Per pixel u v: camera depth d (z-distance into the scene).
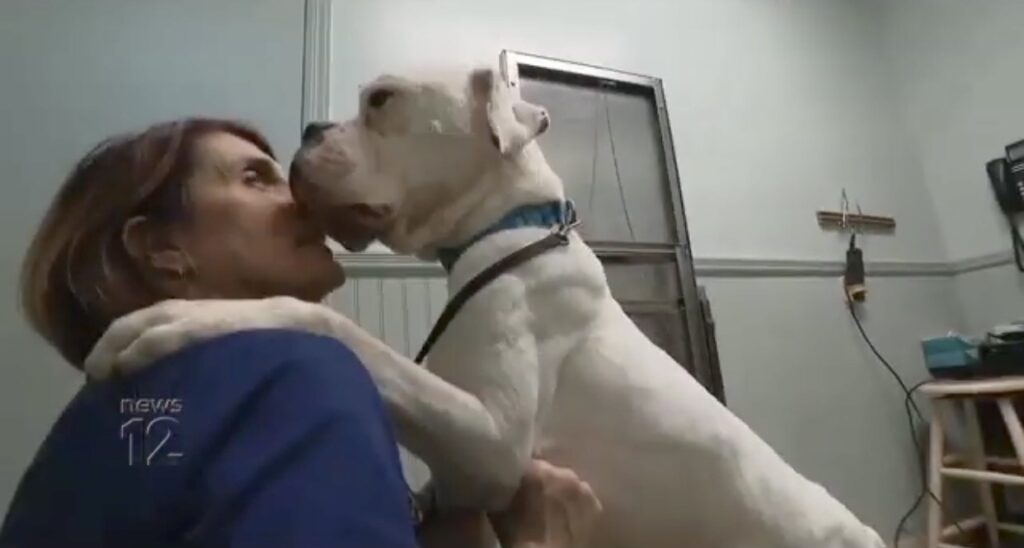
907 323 2.98
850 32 3.39
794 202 2.90
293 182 0.84
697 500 0.83
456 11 2.35
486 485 0.76
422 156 0.89
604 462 0.84
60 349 0.68
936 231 3.25
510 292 0.83
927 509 2.73
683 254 2.31
